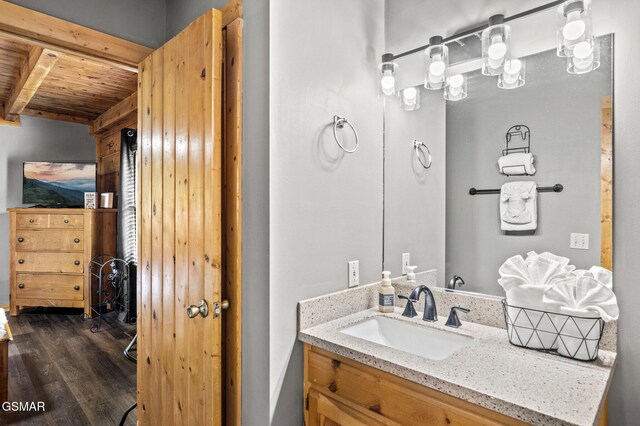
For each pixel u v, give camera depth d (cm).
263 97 144
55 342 373
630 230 124
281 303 146
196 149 153
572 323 120
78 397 261
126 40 191
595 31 130
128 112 438
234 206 152
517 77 150
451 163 169
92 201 488
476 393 100
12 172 504
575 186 136
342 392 137
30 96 384
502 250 155
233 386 152
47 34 162
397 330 165
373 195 189
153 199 189
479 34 160
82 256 464
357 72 180
